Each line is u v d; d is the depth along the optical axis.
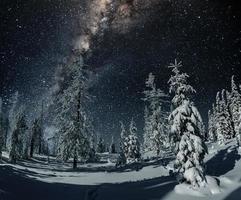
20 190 21.45
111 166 48.56
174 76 27.78
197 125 26.59
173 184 26.56
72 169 42.50
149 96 56.84
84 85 44.53
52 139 43.84
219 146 57.91
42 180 28.80
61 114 43.88
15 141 52.31
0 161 46.25
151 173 36.75
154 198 22.27
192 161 25.38
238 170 31.73
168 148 61.12
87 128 43.50
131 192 24.16
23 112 56.19
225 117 77.12
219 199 22.34
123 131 74.62
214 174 32.12
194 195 23.28
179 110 26.78
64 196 22.02
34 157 66.50
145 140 75.12
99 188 25.50
